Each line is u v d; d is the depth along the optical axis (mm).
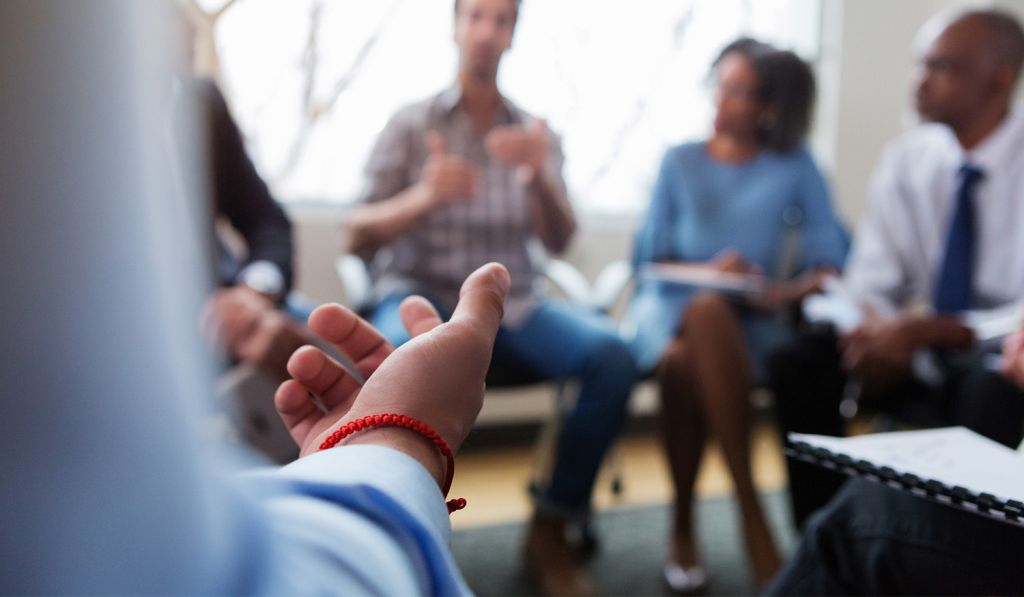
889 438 584
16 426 159
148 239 165
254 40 2314
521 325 1653
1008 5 2676
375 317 1593
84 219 157
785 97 2006
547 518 1568
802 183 2049
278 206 1599
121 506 166
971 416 1197
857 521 621
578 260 2650
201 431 180
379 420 306
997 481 500
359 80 2412
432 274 1657
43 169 154
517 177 1718
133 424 164
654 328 1849
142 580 169
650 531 1884
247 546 186
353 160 2453
